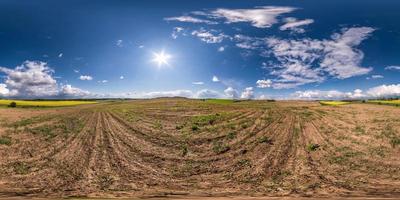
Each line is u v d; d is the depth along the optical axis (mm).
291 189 18500
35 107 94750
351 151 27344
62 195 17359
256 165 23672
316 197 16922
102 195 17453
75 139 33188
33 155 26109
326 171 21984
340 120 49562
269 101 127188
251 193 17875
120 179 20469
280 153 27078
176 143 31219
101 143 31109
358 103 109062
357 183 19406
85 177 20750
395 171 21734
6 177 20531
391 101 110625
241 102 117938
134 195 17531
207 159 25406
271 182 19906
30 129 39719
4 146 29109
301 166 23203
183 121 49625
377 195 17094
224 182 20062
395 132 35469
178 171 22344
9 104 94188
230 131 37969
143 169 22688
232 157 25969
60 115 61906
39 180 20031
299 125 43688
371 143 30203
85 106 99438
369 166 23000
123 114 63469
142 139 33250
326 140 32344
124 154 26750
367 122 45875
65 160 24672
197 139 33094
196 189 18734
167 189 18719
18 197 16906
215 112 66938
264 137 33750
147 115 60625
